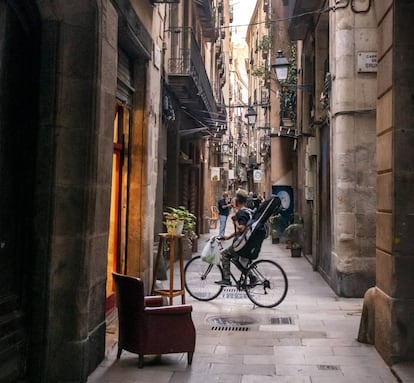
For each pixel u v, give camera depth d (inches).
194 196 742.5
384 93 215.9
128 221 326.3
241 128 2383.1
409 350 201.3
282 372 199.5
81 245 190.5
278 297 319.0
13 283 182.7
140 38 302.7
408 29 204.1
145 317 203.0
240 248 316.8
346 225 358.6
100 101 199.2
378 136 226.1
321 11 419.5
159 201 437.1
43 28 194.4
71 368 186.5
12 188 180.9
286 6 780.6
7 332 173.9
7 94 175.6
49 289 187.8
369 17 360.5
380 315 219.3
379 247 223.9
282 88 748.0
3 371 169.8
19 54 184.4
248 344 237.8
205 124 719.1
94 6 195.0
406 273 202.4
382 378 193.0
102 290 211.0
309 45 549.0
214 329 265.1
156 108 359.3
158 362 211.0
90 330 196.4
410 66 203.5
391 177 205.2
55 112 191.6
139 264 324.5
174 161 551.5
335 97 375.9
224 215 721.6
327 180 432.8
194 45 529.7
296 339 246.4
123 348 211.3
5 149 175.2
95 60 195.8
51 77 192.9
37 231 189.5
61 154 192.2
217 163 1536.7
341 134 363.3
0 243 173.5
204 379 191.5
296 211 751.7
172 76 476.7
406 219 202.5
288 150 813.9
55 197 189.9
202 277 340.2
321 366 206.8
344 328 267.9
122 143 323.9
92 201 194.9
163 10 430.6
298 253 604.7
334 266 374.9
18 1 179.9
